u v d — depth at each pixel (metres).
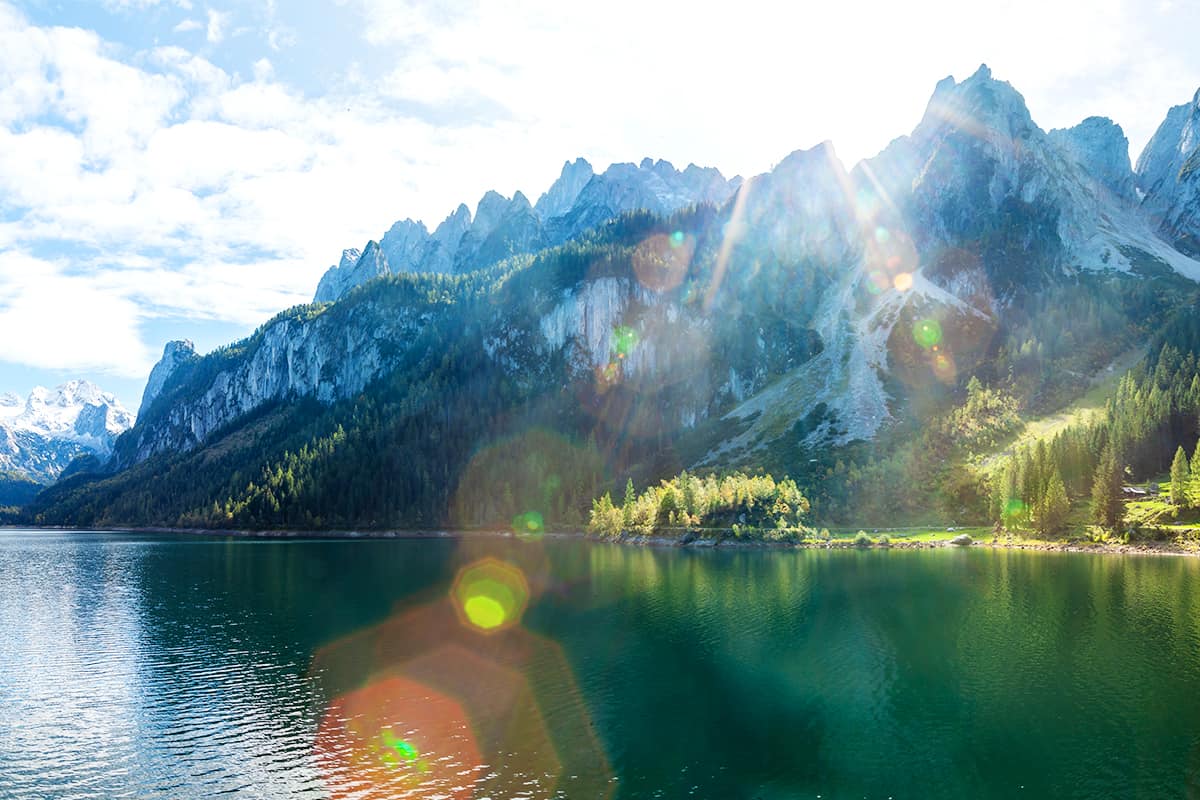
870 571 131.50
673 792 43.69
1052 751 49.09
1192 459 165.38
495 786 44.78
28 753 51.41
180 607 108.56
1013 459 186.25
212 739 53.66
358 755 50.16
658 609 99.81
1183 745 49.91
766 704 59.50
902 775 45.88
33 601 116.31
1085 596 101.81
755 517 196.62
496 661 74.00
